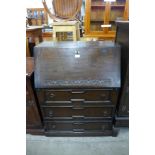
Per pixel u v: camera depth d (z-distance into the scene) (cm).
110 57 141
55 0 195
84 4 322
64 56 142
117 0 308
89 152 158
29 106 158
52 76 143
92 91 147
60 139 173
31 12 370
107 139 171
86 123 167
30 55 244
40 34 292
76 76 142
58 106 156
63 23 198
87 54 141
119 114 166
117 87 143
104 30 321
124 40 142
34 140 172
